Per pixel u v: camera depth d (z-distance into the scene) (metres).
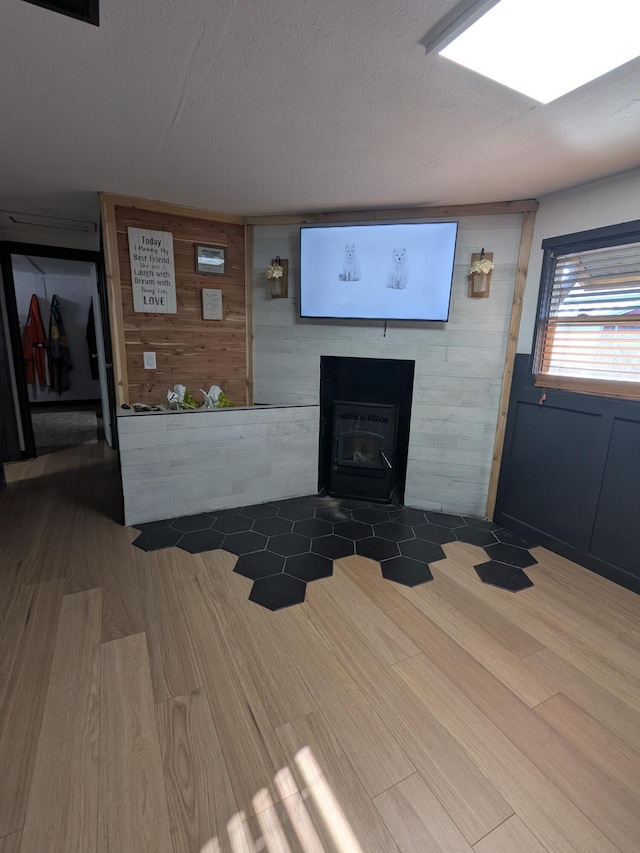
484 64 1.28
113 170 2.21
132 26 1.16
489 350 2.81
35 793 1.15
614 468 2.24
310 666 1.64
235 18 1.12
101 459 4.16
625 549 2.22
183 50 1.26
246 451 3.04
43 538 2.57
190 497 2.92
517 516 2.83
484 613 1.99
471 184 2.32
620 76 1.31
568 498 2.49
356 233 2.79
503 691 1.55
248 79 1.39
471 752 1.32
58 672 1.56
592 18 1.07
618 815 1.16
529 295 2.64
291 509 3.09
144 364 2.93
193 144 1.89
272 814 1.13
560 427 2.50
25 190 2.56
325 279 2.92
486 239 2.70
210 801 1.16
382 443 3.21
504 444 2.88
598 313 2.30
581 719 1.45
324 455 3.54
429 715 1.44
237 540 2.61
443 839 1.09
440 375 2.94
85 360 7.30
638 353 2.15
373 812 1.14
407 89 1.43
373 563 2.40
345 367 3.62
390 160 2.03
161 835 1.07
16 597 2.00
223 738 1.33
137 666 1.61
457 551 2.57
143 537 2.61
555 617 1.97
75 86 1.45
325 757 1.29
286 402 3.28
